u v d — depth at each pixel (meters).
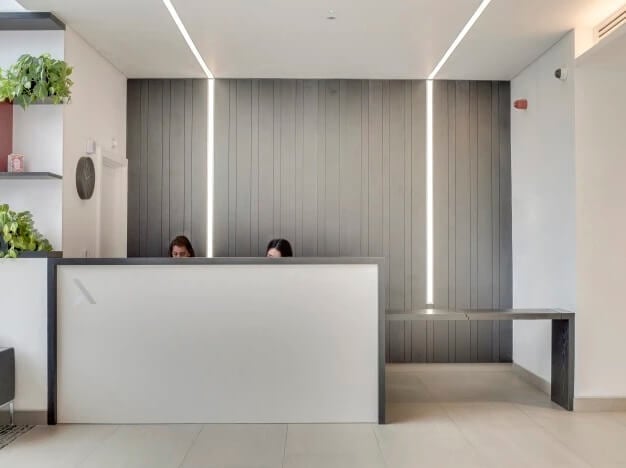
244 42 4.40
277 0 3.64
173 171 5.36
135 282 3.65
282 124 5.37
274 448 3.22
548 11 3.79
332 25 4.06
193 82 5.36
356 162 5.38
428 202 5.41
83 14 3.85
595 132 4.04
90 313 3.65
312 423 3.66
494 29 4.11
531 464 3.02
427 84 5.42
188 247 4.91
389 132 5.40
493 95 5.43
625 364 4.03
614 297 4.02
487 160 5.41
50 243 3.90
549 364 4.50
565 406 4.05
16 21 3.81
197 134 5.36
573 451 3.21
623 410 3.99
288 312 3.66
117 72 5.10
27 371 3.68
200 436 3.42
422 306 5.38
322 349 3.67
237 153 5.36
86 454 3.14
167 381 3.65
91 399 3.65
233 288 3.66
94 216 4.54
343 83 5.39
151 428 3.57
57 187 3.90
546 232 4.55
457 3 3.68
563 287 4.22
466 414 3.90
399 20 3.96
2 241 3.69
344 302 3.67
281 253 4.74
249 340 3.66
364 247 5.37
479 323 5.41
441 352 5.39
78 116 4.21
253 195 5.36
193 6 3.73
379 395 3.65
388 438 3.40
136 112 5.35
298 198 5.36
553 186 4.41
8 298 3.69
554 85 4.40
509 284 5.39
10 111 3.91
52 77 3.72
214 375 3.66
